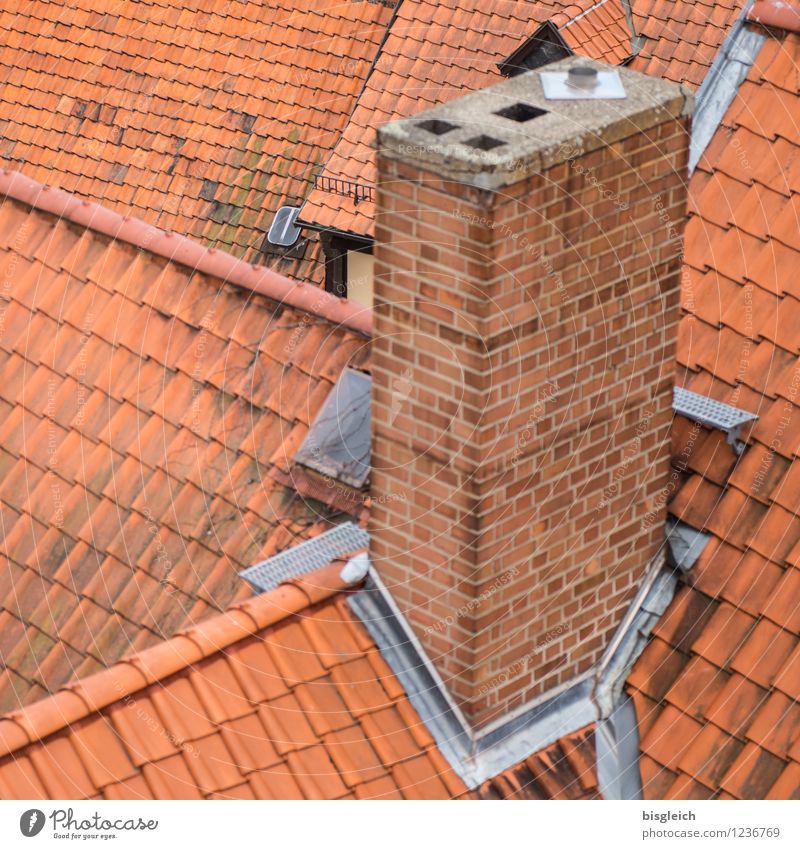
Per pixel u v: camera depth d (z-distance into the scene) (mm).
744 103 11367
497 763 9047
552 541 8930
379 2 21766
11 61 23828
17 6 24438
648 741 9398
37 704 8328
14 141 23266
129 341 11812
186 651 8680
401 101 19688
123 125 22578
